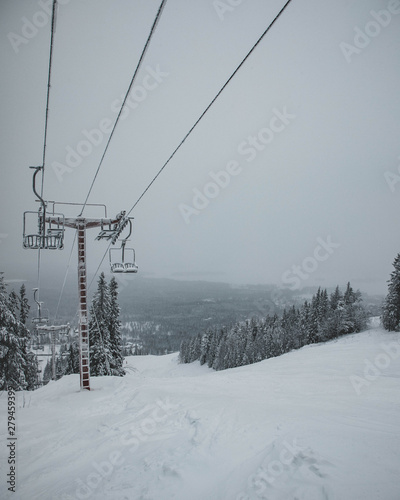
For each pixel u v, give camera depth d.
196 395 10.31
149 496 4.48
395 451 5.12
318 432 6.14
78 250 13.84
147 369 100.12
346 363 22.50
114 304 30.00
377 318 58.62
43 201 9.53
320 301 58.16
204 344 87.25
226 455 5.57
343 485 4.10
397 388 13.90
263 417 7.43
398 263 44.81
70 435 7.71
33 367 32.16
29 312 32.00
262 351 59.22
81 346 13.59
